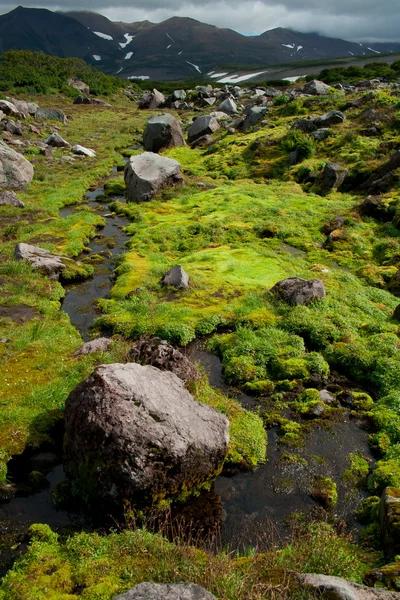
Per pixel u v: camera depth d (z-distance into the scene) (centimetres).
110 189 3509
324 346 1513
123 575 750
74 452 939
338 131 3962
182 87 10750
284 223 2608
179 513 928
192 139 5397
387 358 1409
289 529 906
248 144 4316
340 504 970
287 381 1352
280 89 8519
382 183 2944
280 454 1108
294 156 3738
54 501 938
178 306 1742
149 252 2314
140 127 6144
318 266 2092
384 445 1116
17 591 722
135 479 864
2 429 1081
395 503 848
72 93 7700
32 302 1761
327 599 609
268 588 643
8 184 3281
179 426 933
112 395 923
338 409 1257
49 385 1238
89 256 2316
